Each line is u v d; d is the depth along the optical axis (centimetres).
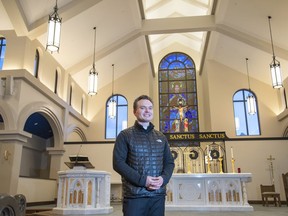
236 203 755
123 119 1441
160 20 1169
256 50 1195
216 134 912
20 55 832
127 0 964
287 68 1198
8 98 791
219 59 1404
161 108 1593
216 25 1129
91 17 961
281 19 954
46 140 1446
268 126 1355
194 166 1052
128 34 1170
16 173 764
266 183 1016
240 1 959
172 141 931
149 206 203
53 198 1050
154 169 210
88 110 1462
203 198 770
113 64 1350
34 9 812
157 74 1653
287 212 704
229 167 1037
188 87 1614
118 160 205
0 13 811
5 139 764
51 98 970
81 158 696
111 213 665
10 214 152
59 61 1090
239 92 1410
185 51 1678
